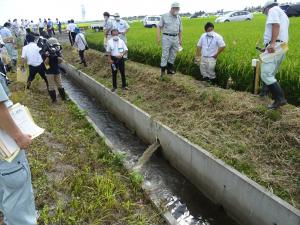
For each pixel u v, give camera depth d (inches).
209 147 224.1
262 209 173.2
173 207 217.5
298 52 343.6
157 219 176.6
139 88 382.0
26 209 119.2
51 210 167.8
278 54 236.2
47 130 283.7
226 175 197.5
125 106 345.4
